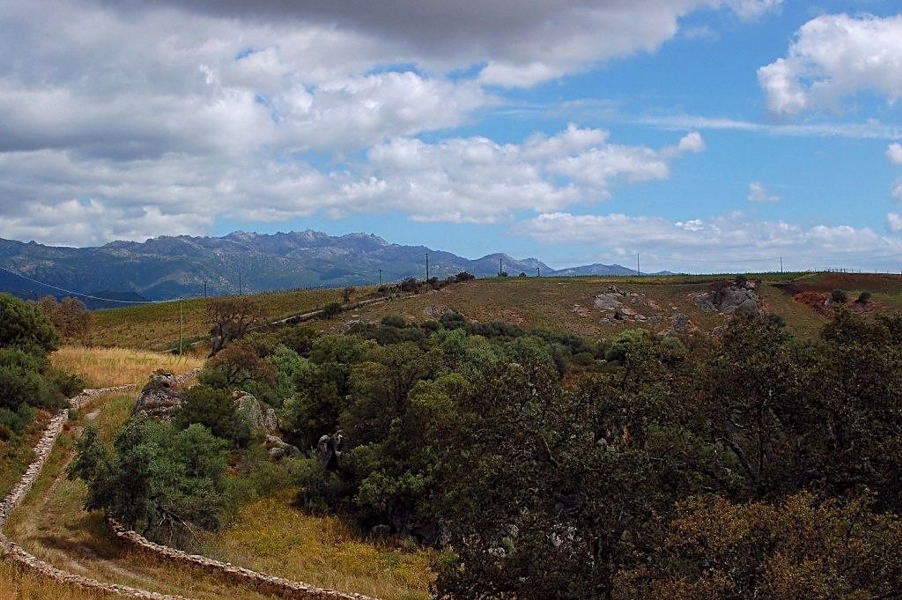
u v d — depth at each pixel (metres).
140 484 26.41
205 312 126.00
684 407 19.25
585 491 17.44
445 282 143.12
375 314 112.06
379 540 32.09
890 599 12.09
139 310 130.62
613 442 19.41
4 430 33.69
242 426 39.91
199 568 23.23
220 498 30.02
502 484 18.61
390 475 34.53
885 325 23.61
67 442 36.81
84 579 20.02
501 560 18.89
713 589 11.65
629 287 135.75
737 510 12.80
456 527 20.09
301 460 38.34
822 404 18.42
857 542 11.68
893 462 17.23
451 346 68.31
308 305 127.44
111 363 58.97
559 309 123.56
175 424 37.75
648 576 13.74
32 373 41.06
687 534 12.77
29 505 28.12
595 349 87.06
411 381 38.97
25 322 52.94
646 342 21.52
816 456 18.45
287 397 51.91
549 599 17.25
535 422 18.77
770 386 18.50
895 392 17.91
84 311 86.75
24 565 20.53
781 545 11.94
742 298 122.62
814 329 105.38
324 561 28.28
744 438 20.89
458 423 20.36
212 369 50.06
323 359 58.91
